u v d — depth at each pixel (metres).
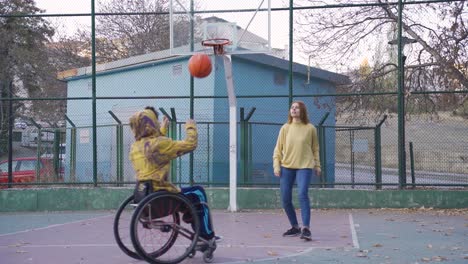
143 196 5.95
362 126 14.24
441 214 10.40
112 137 17.05
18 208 11.60
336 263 6.23
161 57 15.84
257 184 11.62
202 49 10.29
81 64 30.58
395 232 8.38
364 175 14.61
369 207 11.26
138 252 5.77
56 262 6.48
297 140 7.73
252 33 10.19
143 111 6.16
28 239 8.17
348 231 8.51
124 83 17.25
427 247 7.16
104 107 17.64
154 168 5.95
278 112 15.70
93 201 11.66
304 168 7.73
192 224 6.19
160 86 16.14
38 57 26.91
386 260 6.38
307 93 15.83
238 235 8.21
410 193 11.18
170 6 10.45
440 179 13.51
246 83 15.19
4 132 14.30
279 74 15.79
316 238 7.90
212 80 14.71
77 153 17.11
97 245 7.55
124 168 15.76
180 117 15.37
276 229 8.80
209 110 14.75
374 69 14.63
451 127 13.76
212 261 6.34
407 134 14.27
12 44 25.77
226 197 11.34
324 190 11.34
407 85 13.50
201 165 14.36
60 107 23.78
